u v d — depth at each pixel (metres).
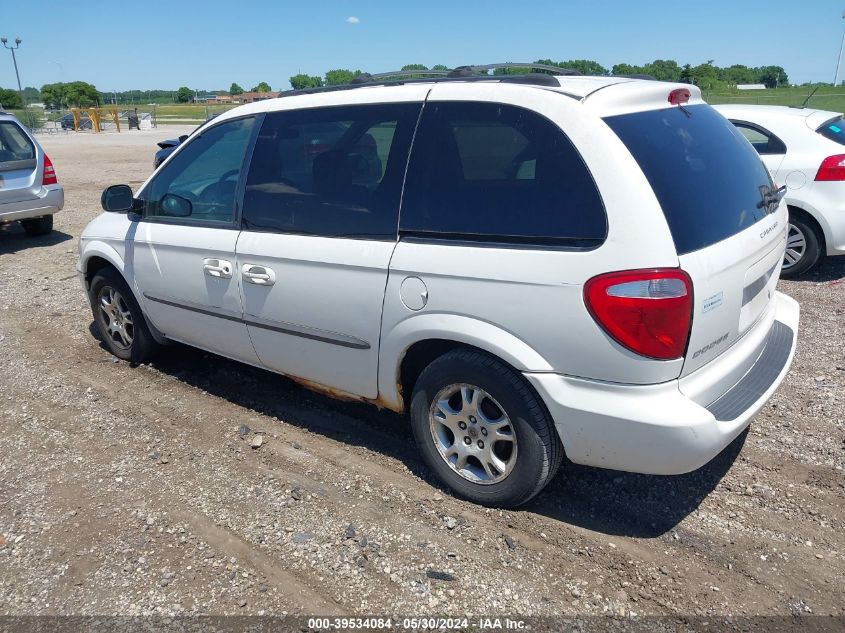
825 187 6.58
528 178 2.93
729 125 3.62
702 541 3.09
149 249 4.48
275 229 3.75
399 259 3.22
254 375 4.98
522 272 2.86
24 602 2.83
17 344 5.74
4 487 3.64
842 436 3.91
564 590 2.82
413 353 3.41
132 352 5.14
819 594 2.77
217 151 4.15
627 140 2.82
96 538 3.20
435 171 3.19
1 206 9.14
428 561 2.99
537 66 3.72
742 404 2.99
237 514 3.35
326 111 3.64
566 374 2.87
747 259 3.02
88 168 18.31
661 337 2.66
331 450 3.92
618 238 2.68
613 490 3.48
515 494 3.19
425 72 3.79
